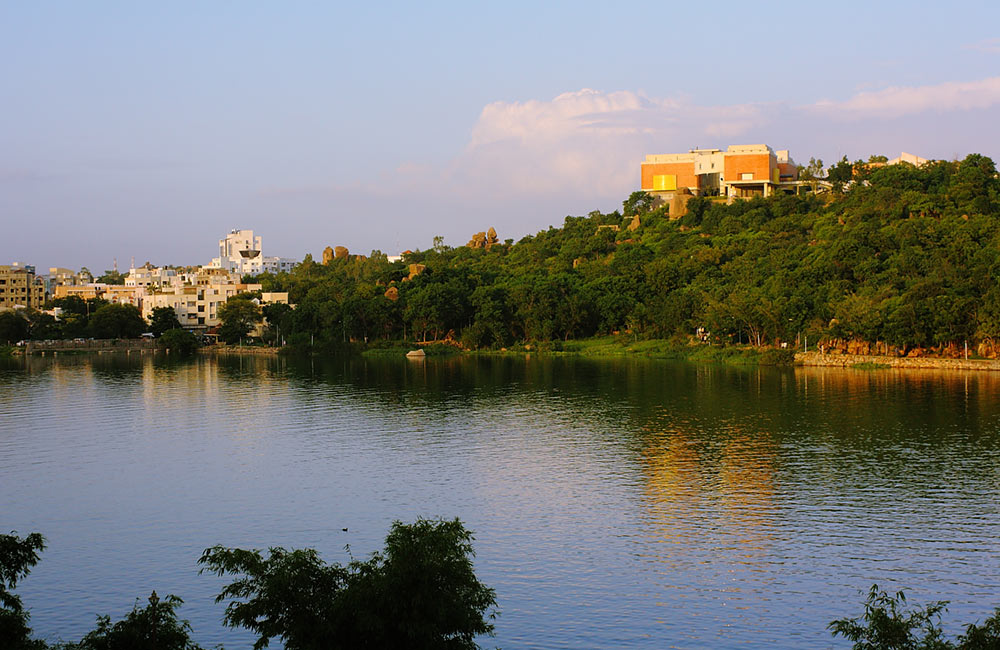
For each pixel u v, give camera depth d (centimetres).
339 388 18475
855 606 6588
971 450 11062
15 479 10375
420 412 14838
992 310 18725
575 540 8006
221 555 4684
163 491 9806
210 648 6059
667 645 6050
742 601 6694
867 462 10556
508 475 10269
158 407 15875
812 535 8038
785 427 12812
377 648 4269
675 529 8262
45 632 6309
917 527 8194
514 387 18038
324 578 4509
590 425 13312
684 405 15050
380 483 10006
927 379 17775
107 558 7738
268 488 9875
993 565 7281
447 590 4362
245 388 18725
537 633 6231
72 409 15675
